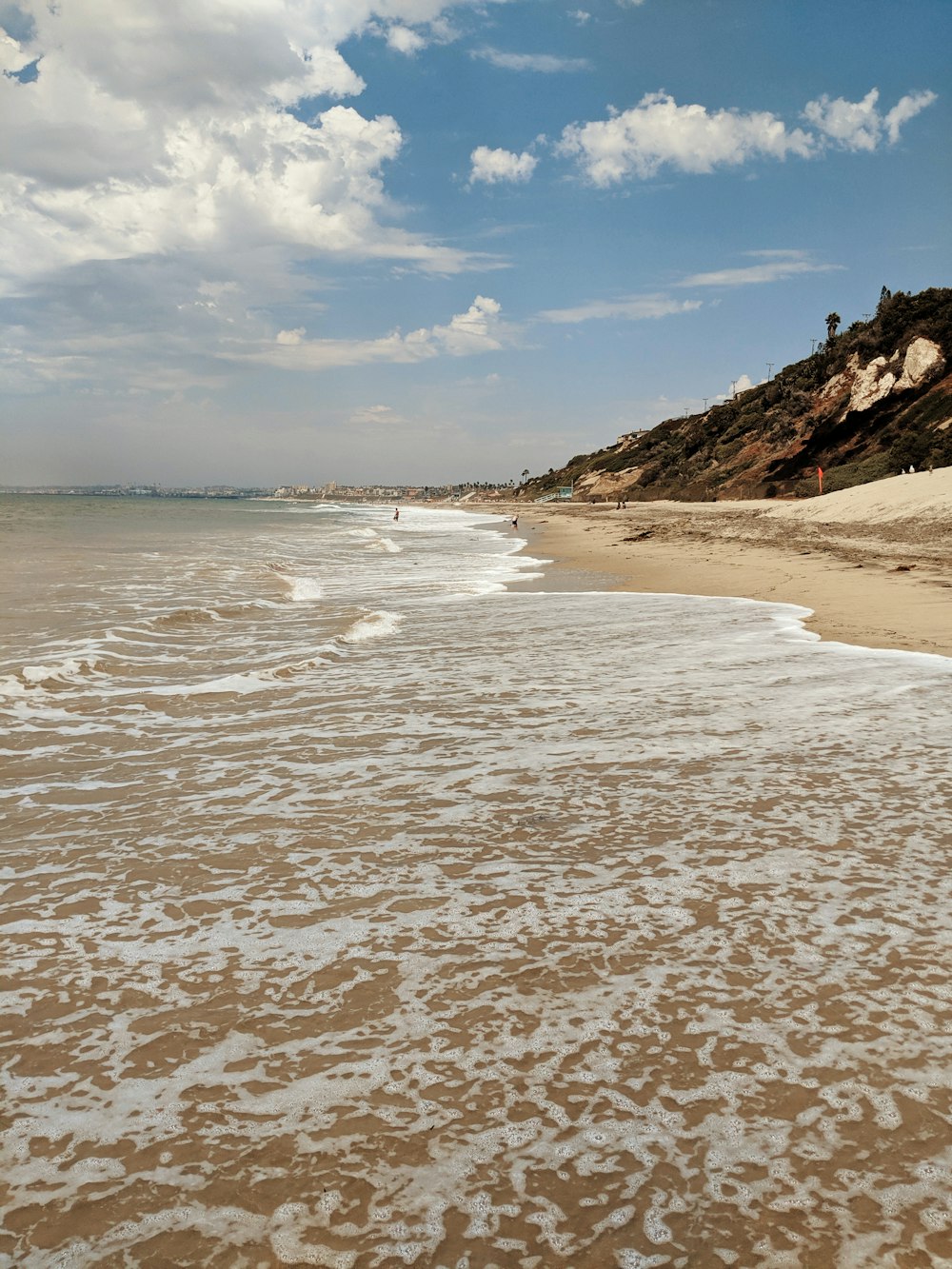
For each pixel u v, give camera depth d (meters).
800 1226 1.88
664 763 5.27
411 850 4.03
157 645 9.88
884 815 4.31
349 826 4.36
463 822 4.38
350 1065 2.43
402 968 2.96
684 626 11.06
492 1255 1.82
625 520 61.78
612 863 3.82
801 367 107.12
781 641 9.76
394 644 10.12
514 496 199.50
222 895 3.59
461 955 3.04
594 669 8.34
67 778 5.23
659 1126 2.18
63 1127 2.20
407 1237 1.87
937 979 2.83
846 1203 1.94
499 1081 2.35
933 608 12.02
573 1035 2.55
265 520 65.62
